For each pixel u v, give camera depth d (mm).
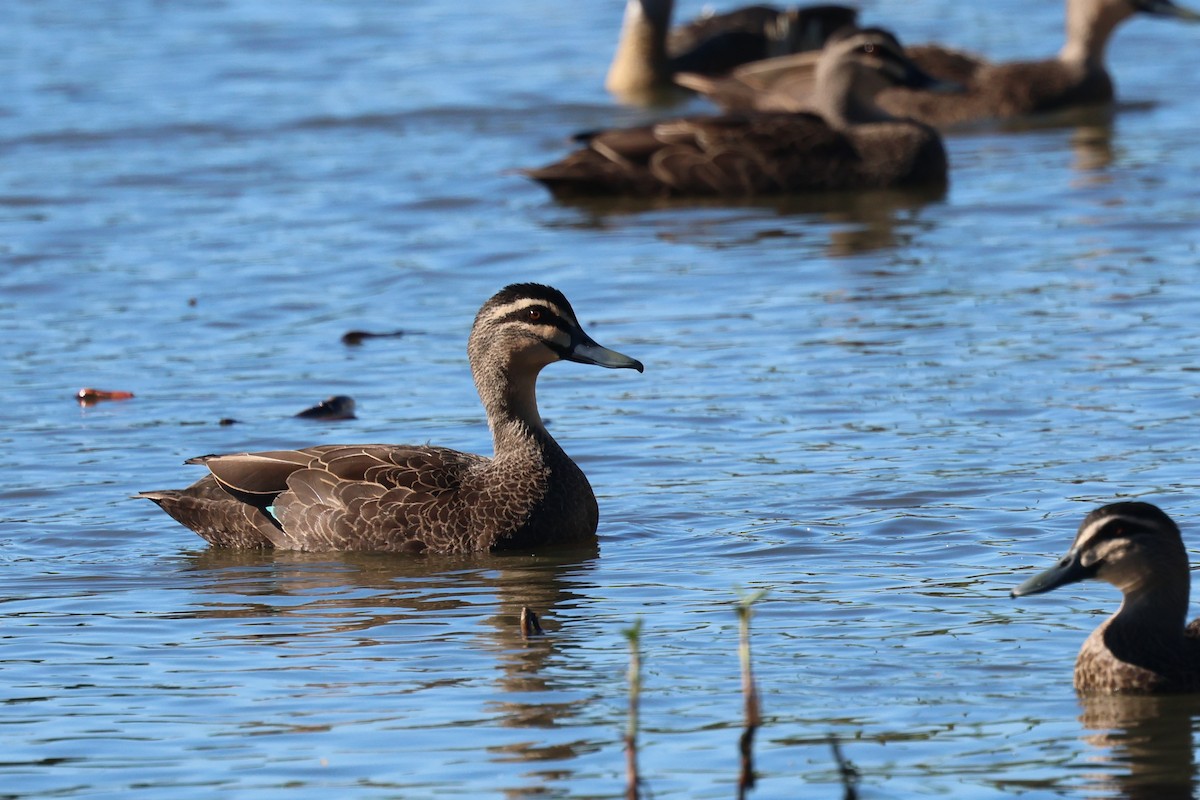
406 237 25078
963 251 23484
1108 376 17984
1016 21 40250
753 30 37406
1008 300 21062
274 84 35125
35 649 12266
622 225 25844
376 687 11406
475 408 18078
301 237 25062
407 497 14711
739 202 27312
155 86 34750
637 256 23938
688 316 21047
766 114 28422
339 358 19859
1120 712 10773
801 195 27672
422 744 10461
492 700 11125
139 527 15188
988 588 12914
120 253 24312
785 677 11344
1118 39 38719
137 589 13680
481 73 36344
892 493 15031
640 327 20656
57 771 10195
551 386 18812
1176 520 13977
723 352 19531
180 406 18266
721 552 14039
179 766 10227
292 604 13242
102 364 19734
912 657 11641
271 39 39375
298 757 10320
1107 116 31812
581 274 23047
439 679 11523
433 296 22250
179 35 39750
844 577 13273
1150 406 17000
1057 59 32594
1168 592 11297
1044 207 25562
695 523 14758
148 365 19703
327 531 14750
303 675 11664
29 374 19422
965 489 15031
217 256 24125
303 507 14812
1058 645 11844
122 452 16922
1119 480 15023
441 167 29141
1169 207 24984
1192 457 15516
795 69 32938
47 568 14195
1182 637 11289
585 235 25234
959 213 25656
